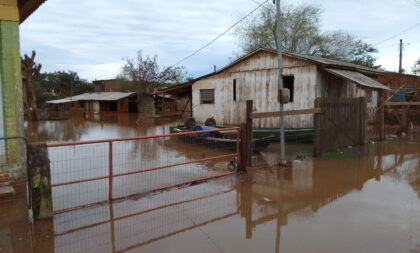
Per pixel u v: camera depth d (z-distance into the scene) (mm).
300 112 9398
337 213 5395
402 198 6172
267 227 4844
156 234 4570
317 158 9875
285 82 15117
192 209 5578
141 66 39938
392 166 8875
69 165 9484
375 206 5723
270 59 15258
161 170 8570
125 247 4180
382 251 4055
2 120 6422
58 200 5988
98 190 6637
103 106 46500
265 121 15438
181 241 4363
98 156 11055
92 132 19547
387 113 18594
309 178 7605
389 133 15922
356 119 11945
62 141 15508
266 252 4051
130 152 12031
